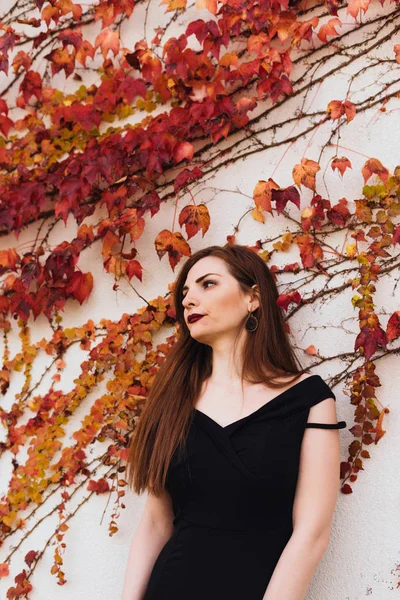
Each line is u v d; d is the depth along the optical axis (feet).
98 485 7.20
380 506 6.24
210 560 5.13
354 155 6.93
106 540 7.11
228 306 5.99
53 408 7.63
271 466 5.26
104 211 7.90
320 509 5.19
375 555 6.18
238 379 5.90
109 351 7.41
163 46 7.89
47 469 7.53
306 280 6.87
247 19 7.18
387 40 7.00
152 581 5.39
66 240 8.07
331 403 5.59
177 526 5.60
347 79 7.09
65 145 8.20
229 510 5.24
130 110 7.97
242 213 7.28
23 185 8.01
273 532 5.20
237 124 7.32
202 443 5.54
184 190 7.56
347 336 6.63
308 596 6.28
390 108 6.89
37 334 7.94
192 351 6.38
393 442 6.31
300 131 7.20
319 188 7.01
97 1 8.38
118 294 7.66
